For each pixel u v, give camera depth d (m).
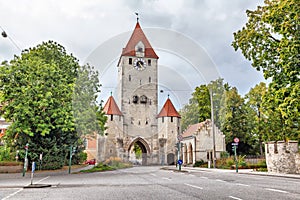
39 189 10.93
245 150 43.31
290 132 29.77
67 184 12.77
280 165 19.91
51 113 24.16
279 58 19.20
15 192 10.02
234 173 20.55
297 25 17.39
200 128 39.88
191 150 41.66
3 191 10.44
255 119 40.97
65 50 31.39
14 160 25.22
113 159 37.56
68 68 29.78
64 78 26.09
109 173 21.70
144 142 44.97
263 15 19.23
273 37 20.44
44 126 23.52
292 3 16.84
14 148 25.53
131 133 43.31
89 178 16.59
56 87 24.77
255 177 16.02
